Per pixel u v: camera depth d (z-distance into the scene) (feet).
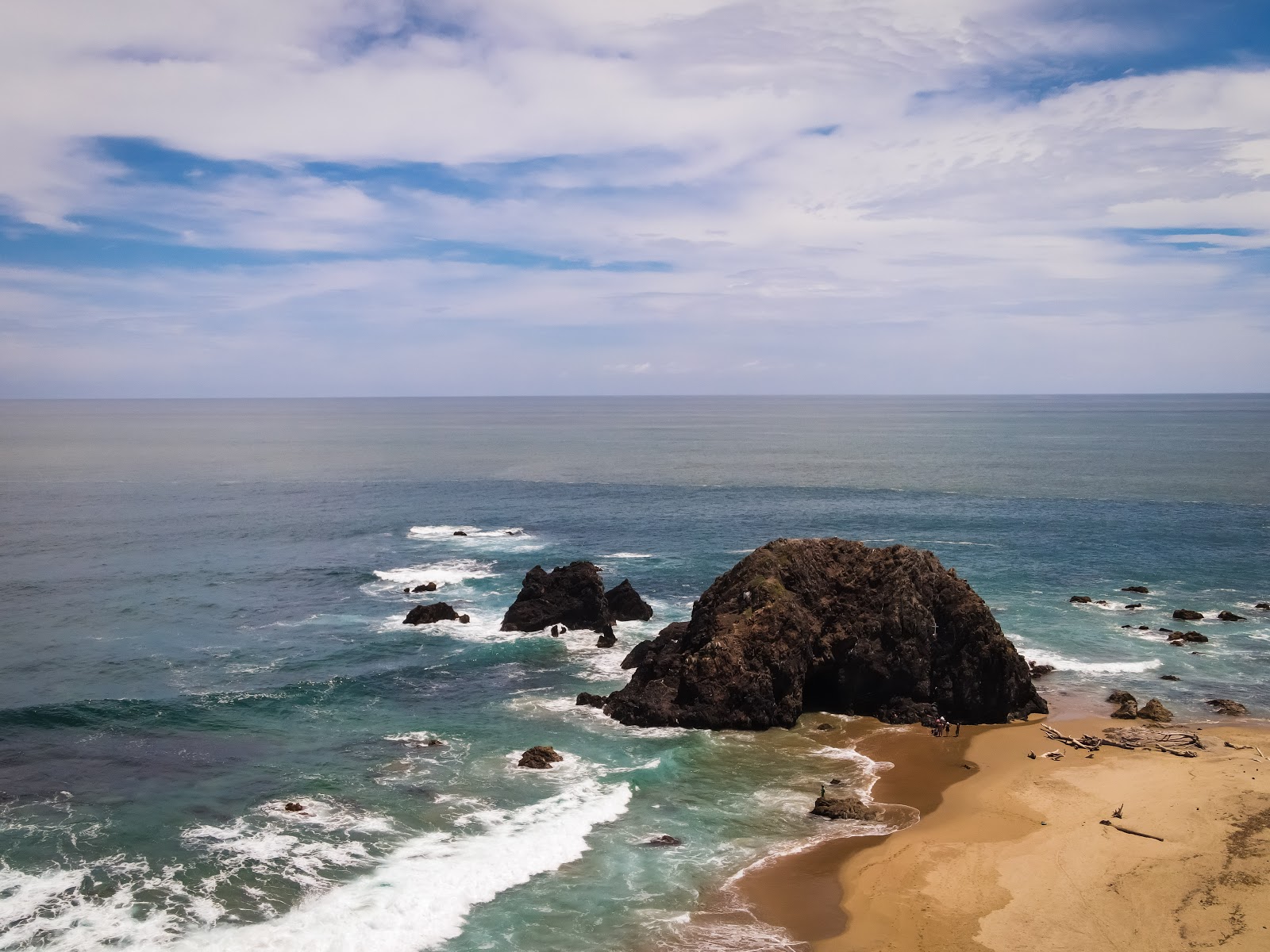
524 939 86.33
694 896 94.27
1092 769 126.41
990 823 110.63
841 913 91.04
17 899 91.40
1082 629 197.26
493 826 109.29
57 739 135.44
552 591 202.18
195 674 166.61
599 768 127.85
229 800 115.65
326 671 169.27
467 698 157.28
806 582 160.25
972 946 84.74
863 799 118.21
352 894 93.40
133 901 91.50
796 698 148.46
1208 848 101.04
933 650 151.33
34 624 199.31
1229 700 153.79
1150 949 82.94
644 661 165.89
